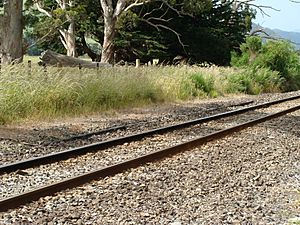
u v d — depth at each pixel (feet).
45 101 51.29
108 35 132.67
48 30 131.95
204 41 157.28
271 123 54.08
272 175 31.27
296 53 148.87
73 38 141.28
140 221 21.48
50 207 22.57
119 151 36.24
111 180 27.66
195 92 85.46
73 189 25.48
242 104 79.10
